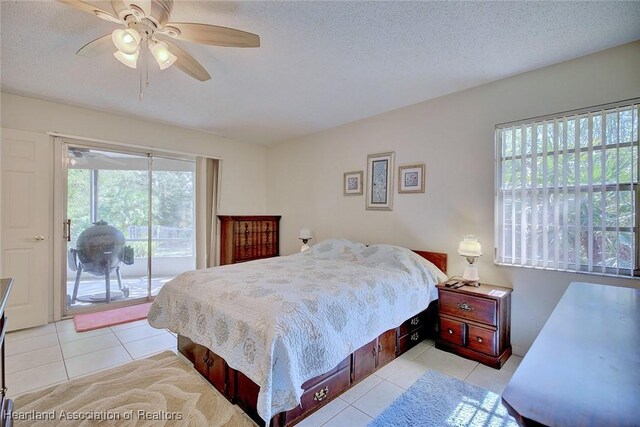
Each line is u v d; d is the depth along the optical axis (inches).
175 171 171.8
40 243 122.6
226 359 69.1
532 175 98.1
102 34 78.4
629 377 27.1
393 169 136.9
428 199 124.9
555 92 94.0
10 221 116.1
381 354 91.4
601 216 85.8
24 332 117.3
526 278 99.7
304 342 63.7
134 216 157.6
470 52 87.4
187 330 85.3
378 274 99.0
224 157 185.8
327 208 167.2
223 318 72.8
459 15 70.4
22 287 118.4
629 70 82.4
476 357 96.2
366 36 79.2
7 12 69.0
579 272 89.0
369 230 146.7
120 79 106.0
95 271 145.6
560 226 92.6
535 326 97.6
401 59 91.5
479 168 110.6
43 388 80.1
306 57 90.3
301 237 164.2
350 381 80.7
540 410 22.3
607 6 66.9
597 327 40.6
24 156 119.0
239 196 193.2
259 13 69.6
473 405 74.6
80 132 134.9
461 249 105.2
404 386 82.7
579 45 83.4
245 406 70.9
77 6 57.8
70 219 137.5
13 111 119.7
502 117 105.0
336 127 162.4
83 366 92.0
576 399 23.5
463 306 99.2
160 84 110.3
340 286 84.5
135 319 131.2
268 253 191.0
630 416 21.2
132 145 149.7
